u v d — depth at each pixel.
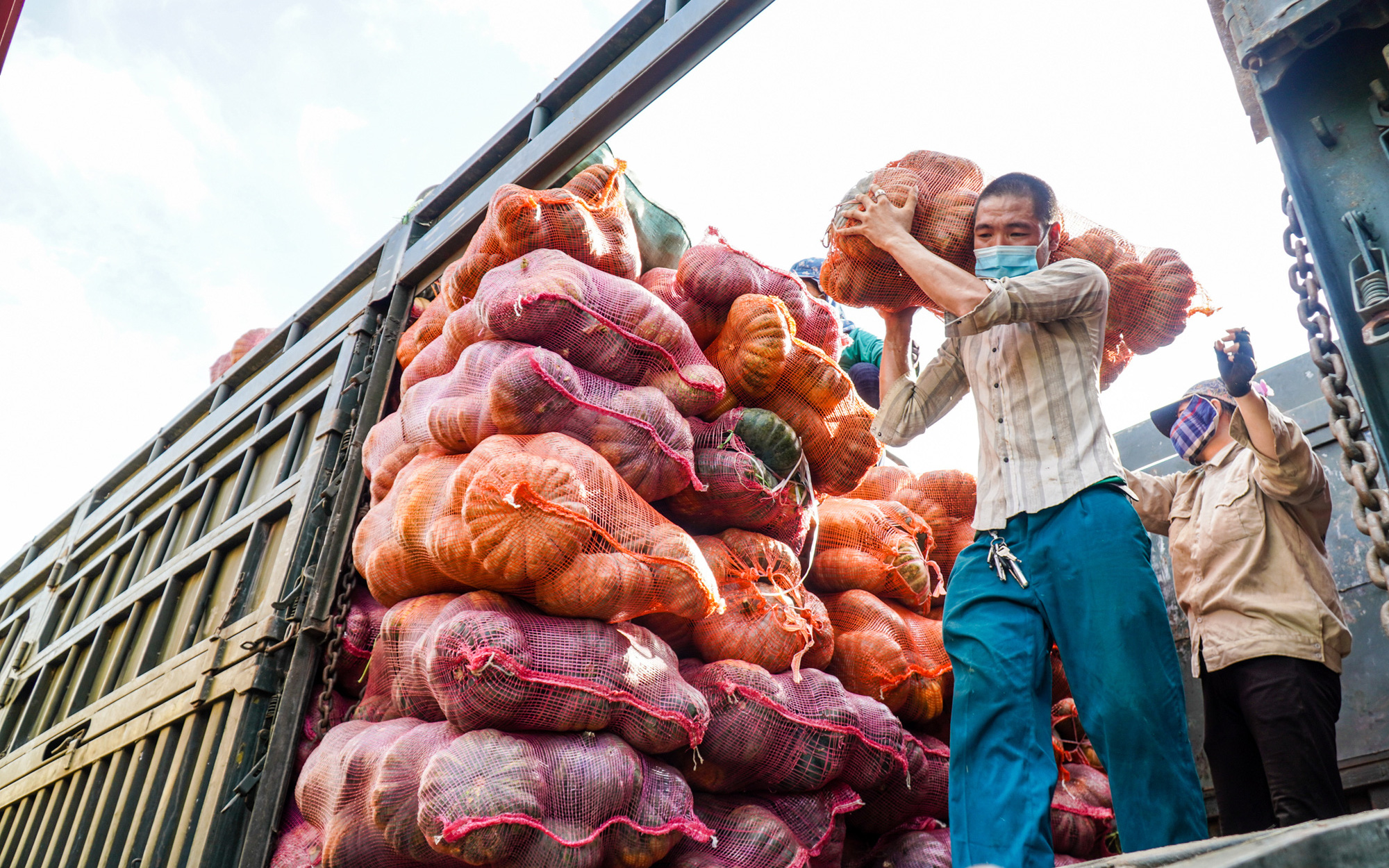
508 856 2.14
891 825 3.04
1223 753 2.90
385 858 2.40
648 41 3.28
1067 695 3.54
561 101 3.74
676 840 2.40
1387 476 1.29
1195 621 3.00
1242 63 1.57
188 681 3.58
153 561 4.79
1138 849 1.92
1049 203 2.53
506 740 2.28
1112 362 2.94
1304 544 2.86
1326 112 1.52
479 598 2.50
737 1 3.02
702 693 2.67
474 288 3.38
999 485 2.29
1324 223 1.47
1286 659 2.69
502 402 2.64
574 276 2.87
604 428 2.73
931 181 2.77
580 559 2.43
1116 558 2.07
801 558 3.47
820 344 3.49
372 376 3.83
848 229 2.68
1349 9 1.45
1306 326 1.42
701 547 2.98
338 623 3.26
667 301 3.35
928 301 2.80
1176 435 3.30
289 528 3.59
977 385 2.45
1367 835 1.04
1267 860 0.95
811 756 2.68
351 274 4.55
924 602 3.44
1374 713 3.29
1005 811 1.97
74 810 4.02
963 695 2.16
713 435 3.15
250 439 4.51
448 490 2.58
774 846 2.52
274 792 2.96
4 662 6.01
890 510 3.61
